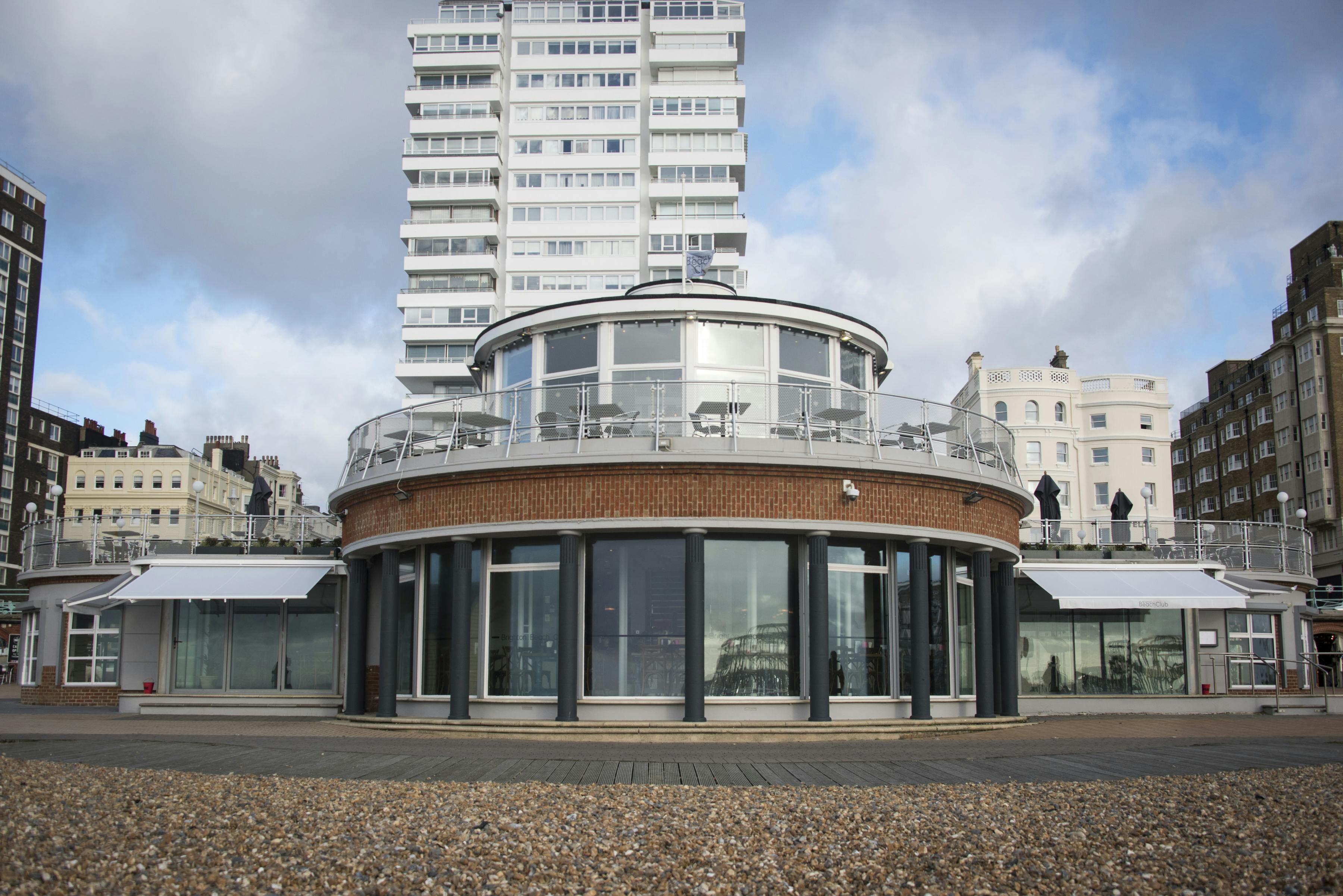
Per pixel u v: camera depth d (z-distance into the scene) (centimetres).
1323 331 8062
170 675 2666
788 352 2250
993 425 2236
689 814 1027
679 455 1866
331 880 795
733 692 1911
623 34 8862
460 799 1093
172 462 10906
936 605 2138
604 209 8619
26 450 10625
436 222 8612
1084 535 3073
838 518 1920
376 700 2456
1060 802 1096
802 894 782
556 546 1977
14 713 2641
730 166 8625
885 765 1389
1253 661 2759
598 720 1884
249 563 2672
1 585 10131
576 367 2250
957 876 823
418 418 2105
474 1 9044
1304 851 895
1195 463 10256
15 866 796
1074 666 2744
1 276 10338
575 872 827
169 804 1051
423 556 2119
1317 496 8031
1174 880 812
